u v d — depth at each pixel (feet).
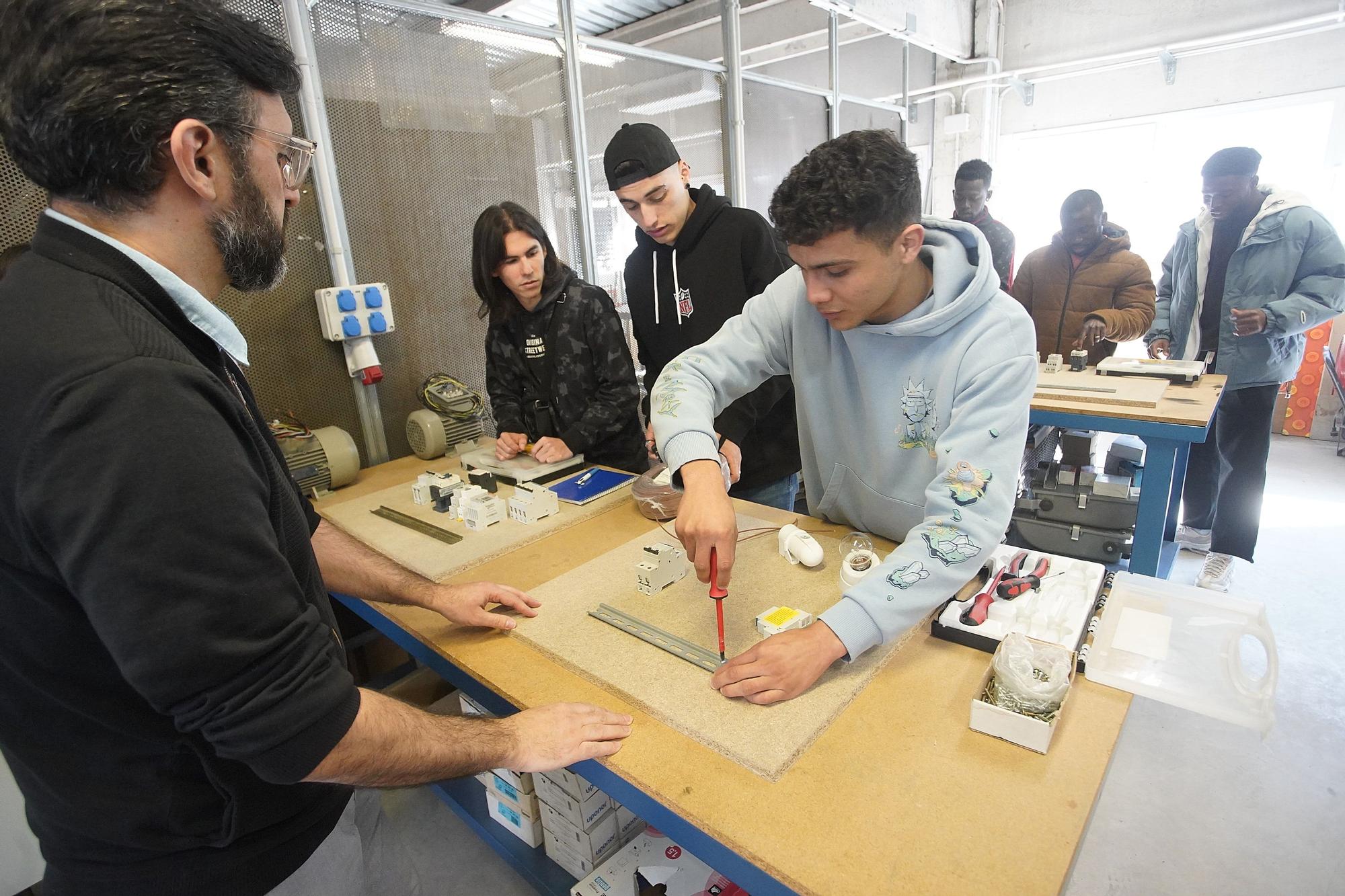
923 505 3.64
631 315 6.51
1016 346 3.01
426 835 5.80
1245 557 8.83
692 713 2.74
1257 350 8.24
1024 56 15.60
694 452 3.30
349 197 6.46
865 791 2.34
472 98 7.20
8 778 4.82
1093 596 3.26
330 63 6.16
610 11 12.51
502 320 6.32
